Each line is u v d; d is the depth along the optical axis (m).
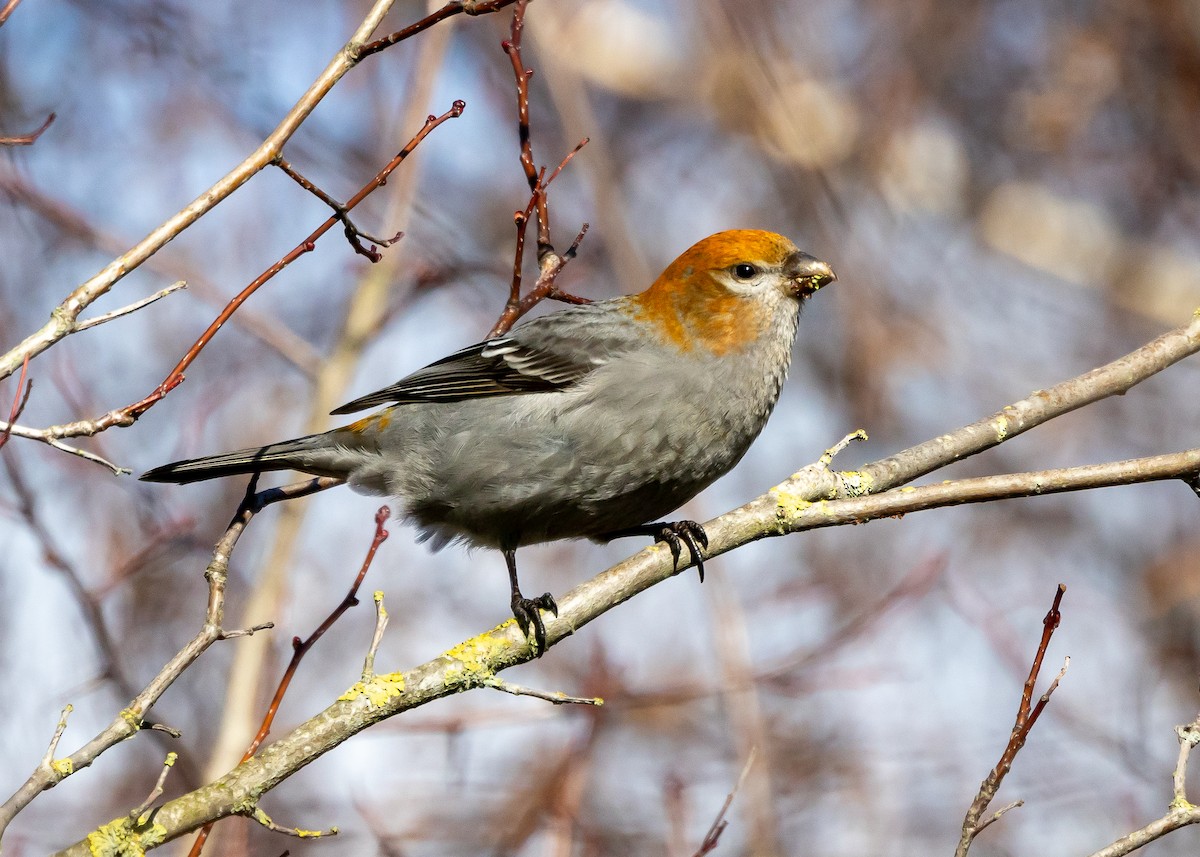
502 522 8.95
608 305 9.14
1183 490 16.23
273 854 11.99
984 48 17.81
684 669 13.61
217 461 8.66
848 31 17.91
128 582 12.93
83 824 12.31
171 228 6.29
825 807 13.30
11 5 6.39
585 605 7.46
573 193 17.36
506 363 8.82
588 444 8.62
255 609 10.66
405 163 12.15
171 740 12.73
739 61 17.06
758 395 8.91
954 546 15.90
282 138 6.54
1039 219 17.52
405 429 8.86
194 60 15.28
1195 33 17.02
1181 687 14.43
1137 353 8.43
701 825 12.47
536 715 11.06
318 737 6.54
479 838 11.94
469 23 16.84
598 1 17.64
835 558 15.48
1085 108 17.48
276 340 11.83
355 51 6.67
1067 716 13.65
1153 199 17.45
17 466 10.12
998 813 6.12
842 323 17.23
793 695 11.83
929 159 17.67
